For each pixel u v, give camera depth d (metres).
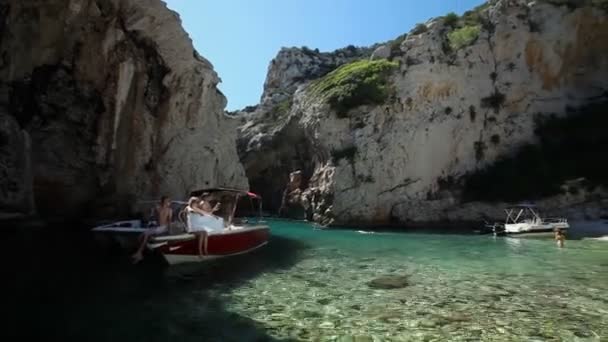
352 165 40.28
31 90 20.78
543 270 14.52
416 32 46.19
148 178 24.61
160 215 14.95
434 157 39.69
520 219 33.97
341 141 42.44
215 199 20.45
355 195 39.34
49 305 8.17
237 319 8.09
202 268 13.30
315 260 16.20
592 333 7.52
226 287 10.81
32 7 19.06
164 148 25.61
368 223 38.69
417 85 41.00
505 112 41.19
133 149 23.81
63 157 21.56
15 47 19.25
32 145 20.56
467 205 36.94
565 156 37.91
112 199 23.19
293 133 52.75
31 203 19.64
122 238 15.23
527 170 37.72
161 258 14.28
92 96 22.53
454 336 7.31
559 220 31.52
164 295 9.61
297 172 50.28
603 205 32.38
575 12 41.16
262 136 55.75
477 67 41.91
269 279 12.07
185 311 8.46
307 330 7.55
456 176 39.81
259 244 19.06
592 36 41.62
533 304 9.60
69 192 21.94
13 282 9.69
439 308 9.17
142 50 23.88
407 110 40.78
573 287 11.54
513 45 42.00
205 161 28.19
